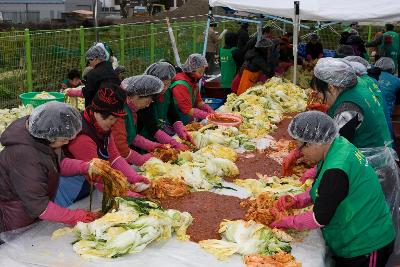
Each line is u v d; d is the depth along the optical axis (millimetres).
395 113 8273
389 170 4191
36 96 7469
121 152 3953
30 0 35469
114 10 41125
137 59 14500
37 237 2928
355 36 11734
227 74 10297
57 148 3033
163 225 2932
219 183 3854
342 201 2922
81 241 2809
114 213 2934
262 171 4270
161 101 5105
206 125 5285
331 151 2965
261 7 7672
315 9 7191
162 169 3877
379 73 7246
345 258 3109
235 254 2807
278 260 2695
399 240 4008
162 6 36375
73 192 3490
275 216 3061
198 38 18000
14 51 10336
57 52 11148
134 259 2701
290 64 10297
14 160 2820
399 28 18875
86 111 3375
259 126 5711
